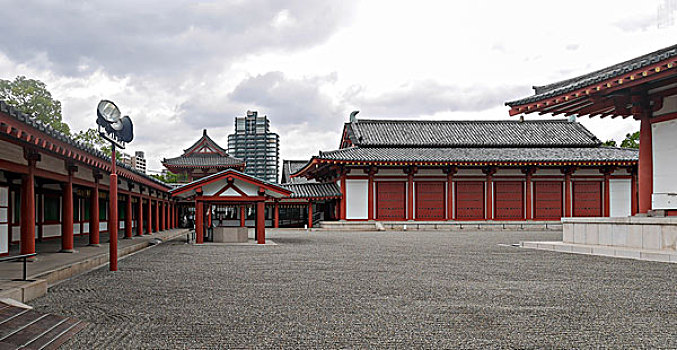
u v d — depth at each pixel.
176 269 12.86
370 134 48.88
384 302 8.12
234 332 6.19
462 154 44.72
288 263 14.37
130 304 7.96
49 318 6.62
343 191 43.50
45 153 12.88
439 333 6.12
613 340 5.81
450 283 10.23
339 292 9.12
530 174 44.41
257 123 150.12
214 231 24.30
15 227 17.84
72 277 11.27
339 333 6.13
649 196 17.30
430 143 47.47
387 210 43.88
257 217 23.19
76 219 24.94
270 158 150.00
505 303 8.02
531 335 6.03
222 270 12.62
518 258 15.57
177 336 6.01
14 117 8.50
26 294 8.15
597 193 45.34
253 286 9.87
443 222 42.62
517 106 19.11
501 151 46.09
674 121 16.53
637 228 15.70
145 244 21.56
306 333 6.13
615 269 12.45
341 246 21.66
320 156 41.31
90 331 6.27
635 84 15.13
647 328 6.38
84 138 47.91
